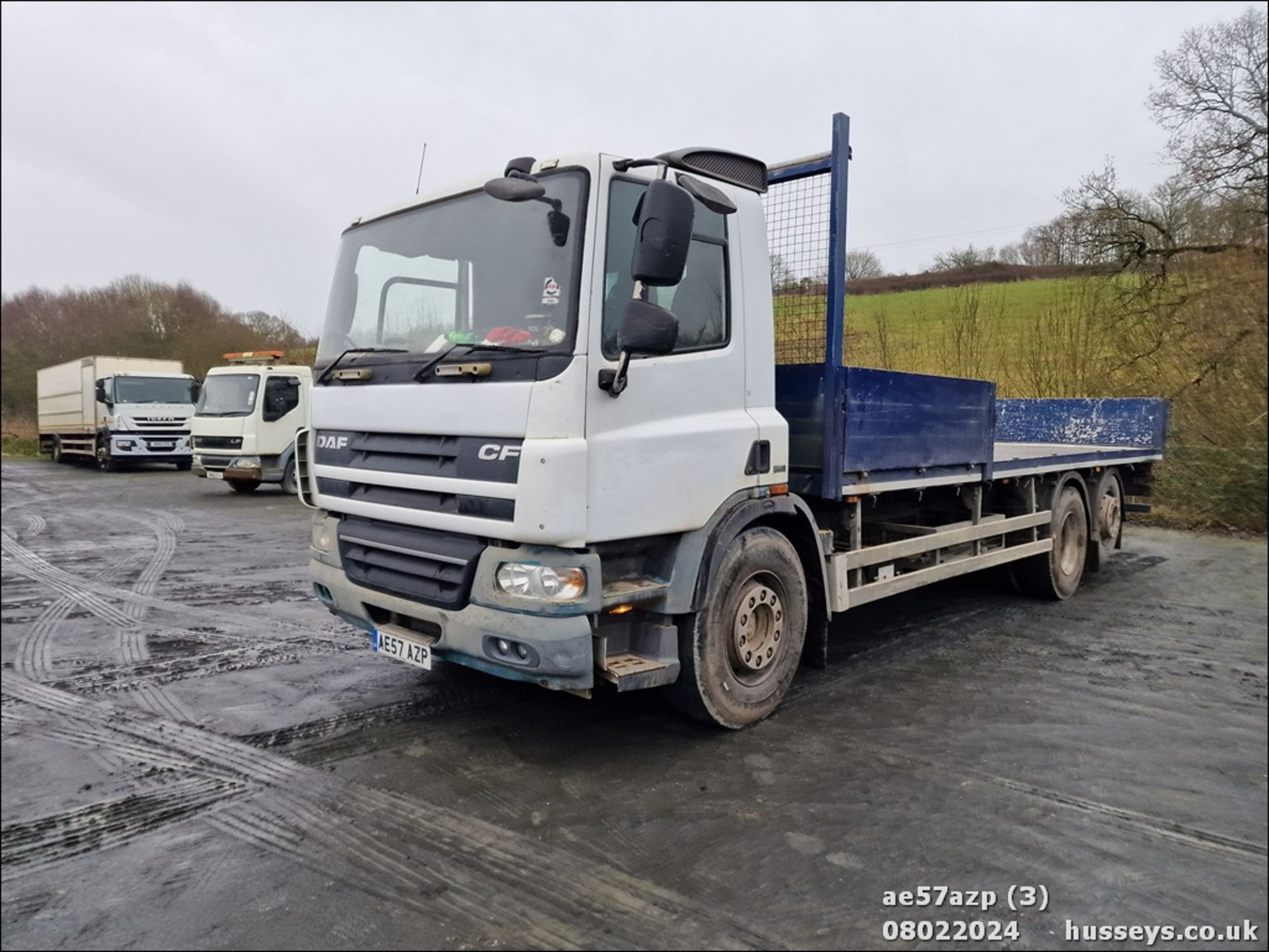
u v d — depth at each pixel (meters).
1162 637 6.67
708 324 4.30
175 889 3.01
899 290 18.55
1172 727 4.75
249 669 5.56
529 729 4.54
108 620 6.90
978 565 6.64
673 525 4.06
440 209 4.30
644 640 4.14
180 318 33.16
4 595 7.89
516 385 3.64
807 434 5.01
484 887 3.04
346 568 4.51
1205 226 15.49
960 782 4.00
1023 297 17.08
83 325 33.38
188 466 24.84
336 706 4.87
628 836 3.42
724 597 4.36
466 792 3.79
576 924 2.83
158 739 4.36
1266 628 6.95
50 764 4.06
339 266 4.88
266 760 4.11
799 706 4.97
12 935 2.74
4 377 33.81
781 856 3.29
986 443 6.48
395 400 4.15
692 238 4.23
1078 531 8.20
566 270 3.70
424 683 5.28
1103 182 16.11
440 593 3.92
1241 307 14.21
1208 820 3.66
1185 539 11.52
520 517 3.57
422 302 4.25
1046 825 3.59
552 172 3.84
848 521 5.32
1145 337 15.35
